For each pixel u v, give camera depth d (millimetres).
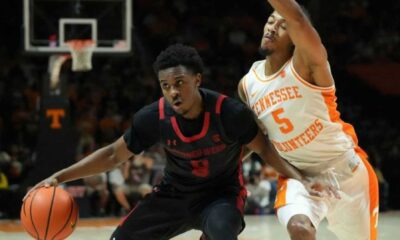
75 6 12227
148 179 13414
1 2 18906
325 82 5156
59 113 12320
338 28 20750
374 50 20672
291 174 5402
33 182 12320
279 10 4844
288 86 5188
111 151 5363
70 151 12352
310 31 4906
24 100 16203
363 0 21422
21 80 16859
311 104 5195
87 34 12258
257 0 21188
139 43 18750
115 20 12375
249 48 19844
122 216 13281
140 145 5285
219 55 19594
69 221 5254
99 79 17500
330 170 5504
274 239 9953
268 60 5367
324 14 20438
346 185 5523
